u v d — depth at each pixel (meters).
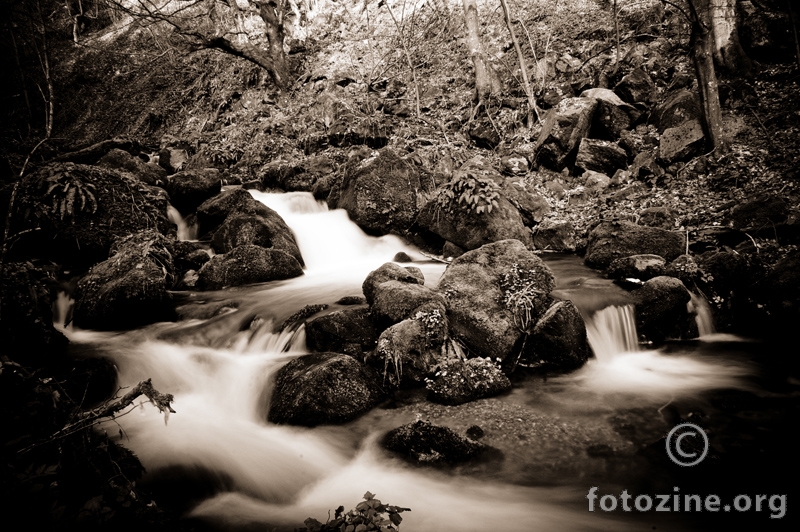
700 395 5.82
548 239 10.55
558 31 16.55
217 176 12.73
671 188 10.56
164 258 9.23
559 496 4.29
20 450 3.23
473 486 4.48
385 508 3.06
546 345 6.60
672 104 11.80
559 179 12.43
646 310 7.30
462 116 15.45
